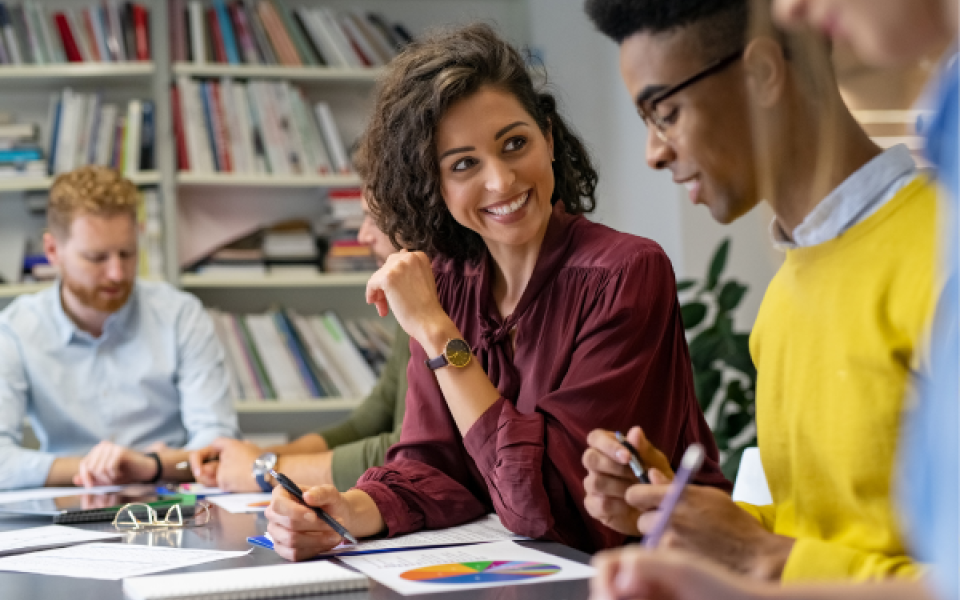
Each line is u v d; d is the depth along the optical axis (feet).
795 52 2.43
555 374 4.21
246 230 11.59
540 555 3.33
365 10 11.97
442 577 2.96
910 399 2.34
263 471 5.57
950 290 1.36
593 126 11.65
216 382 8.36
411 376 4.66
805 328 2.72
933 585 1.34
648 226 10.68
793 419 2.76
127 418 8.25
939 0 1.51
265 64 11.04
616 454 2.87
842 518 2.66
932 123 1.47
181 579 2.93
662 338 4.22
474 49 4.28
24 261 10.62
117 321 8.21
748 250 10.23
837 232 2.59
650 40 2.58
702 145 2.59
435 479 4.22
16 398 7.93
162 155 10.57
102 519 4.74
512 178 4.18
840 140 2.51
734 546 2.53
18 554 3.80
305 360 10.85
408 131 4.34
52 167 10.49
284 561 3.37
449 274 4.83
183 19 10.85
